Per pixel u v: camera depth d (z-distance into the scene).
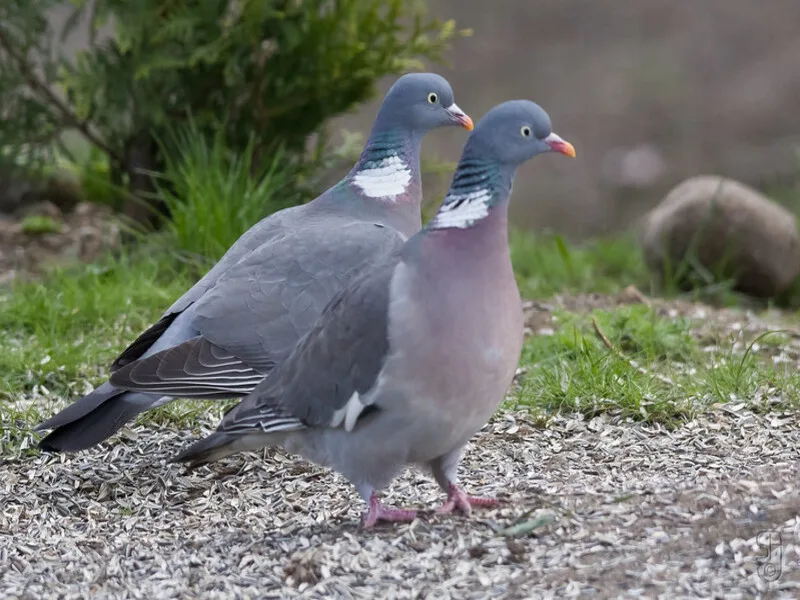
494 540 7.75
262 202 14.30
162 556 8.26
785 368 11.44
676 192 16.20
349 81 15.39
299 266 9.84
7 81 15.61
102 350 11.95
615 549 7.54
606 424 10.21
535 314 13.84
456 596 7.16
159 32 14.62
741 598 6.87
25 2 15.43
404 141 10.74
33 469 9.92
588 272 16.28
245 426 8.01
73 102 16.47
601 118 26.36
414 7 15.81
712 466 9.06
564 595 7.05
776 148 24.75
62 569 8.17
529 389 10.91
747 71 27.52
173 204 14.79
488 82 27.69
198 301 9.81
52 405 10.98
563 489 8.70
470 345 7.48
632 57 28.41
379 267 7.84
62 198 17.31
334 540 8.01
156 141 15.73
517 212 23.41
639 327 12.21
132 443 10.39
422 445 7.78
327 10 15.09
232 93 15.40
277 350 9.65
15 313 12.91
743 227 15.43
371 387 7.62
